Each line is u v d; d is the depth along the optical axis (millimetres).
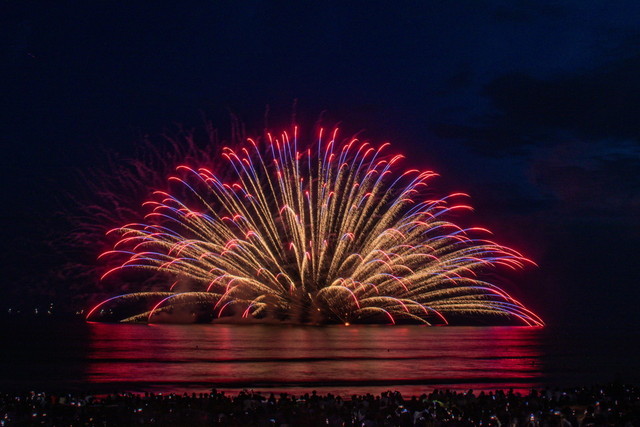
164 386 35125
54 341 81625
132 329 121188
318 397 25391
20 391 32812
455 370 44969
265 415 22188
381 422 21578
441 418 21781
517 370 46188
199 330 115562
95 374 41312
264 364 48375
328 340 84062
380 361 51781
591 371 47062
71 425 21359
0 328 130750
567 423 20766
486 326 170625
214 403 24547
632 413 22406
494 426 21000
